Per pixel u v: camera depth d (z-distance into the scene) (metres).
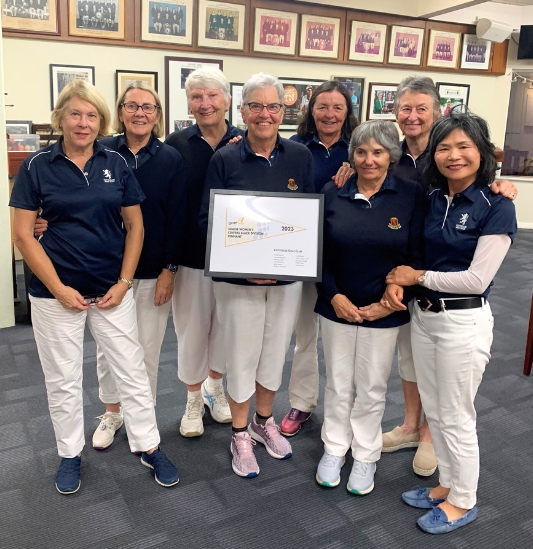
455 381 1.70
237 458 2.12
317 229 1.87
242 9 5.32
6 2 4.49
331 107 2.15
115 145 1.99
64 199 1.73
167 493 1.99
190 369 2.31
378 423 2.04
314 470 2.15
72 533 1.78
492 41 6.56
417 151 2.18
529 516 1.90
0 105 3.26
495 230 1.59
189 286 2.20
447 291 1.68
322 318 2.03
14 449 2.24
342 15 5.79
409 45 6.23
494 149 1.65
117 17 4.86
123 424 2.42
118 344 1.93
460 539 1.79
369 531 1.81
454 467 1.79
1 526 1.80
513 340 3.59
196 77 2.02
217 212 1.88
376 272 1.87
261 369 2.12
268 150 1.93
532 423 2.53
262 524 1.84
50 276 1.75
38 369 2.97
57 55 4.77
